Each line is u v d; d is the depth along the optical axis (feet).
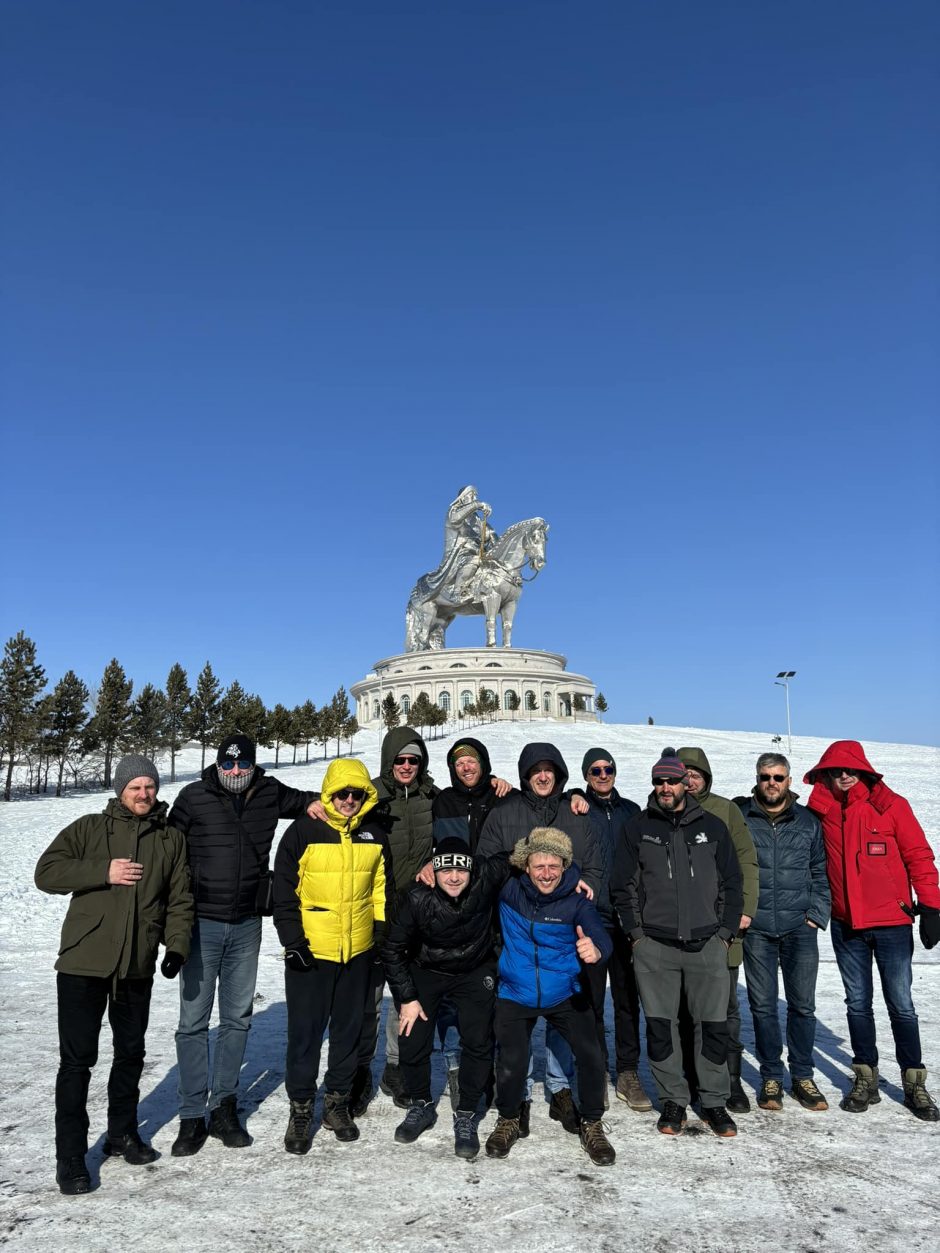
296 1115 16.24
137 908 15.38
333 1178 14.70
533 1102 19.02
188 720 178.91
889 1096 19.03
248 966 17.30
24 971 32.71
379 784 20.07
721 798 19.58
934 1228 12.87
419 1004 16.63
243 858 17.17
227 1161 15.49
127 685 164.14
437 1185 14.40
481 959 16.66
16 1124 17.13
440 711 239.30
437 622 356.18
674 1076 17.07
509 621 344.08
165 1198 13.92
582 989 16.21
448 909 16.37
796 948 18.80
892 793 18.94
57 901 50.88
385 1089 19.80
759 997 18.86
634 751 158.40
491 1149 15.67
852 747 19.06
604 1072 16.06
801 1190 14.17
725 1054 16.96
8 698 140.87
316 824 17.02
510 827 18.69
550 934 16.03
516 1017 16.11
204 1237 12.59
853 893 18.47
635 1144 16.31
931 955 36.50
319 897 16.60
